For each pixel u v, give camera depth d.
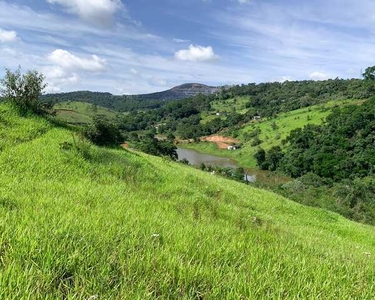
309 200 59.97
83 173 10.19
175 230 4.66
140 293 2.53
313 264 4.22
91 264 2.98
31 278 2.45
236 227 6.67
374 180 87.25
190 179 14.88
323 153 104.31
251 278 3.19
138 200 7.62
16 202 5.36
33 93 15.41
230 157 149.62
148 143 90.94
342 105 153.25
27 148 10.75
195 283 2.98
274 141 143.25
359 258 5.71
